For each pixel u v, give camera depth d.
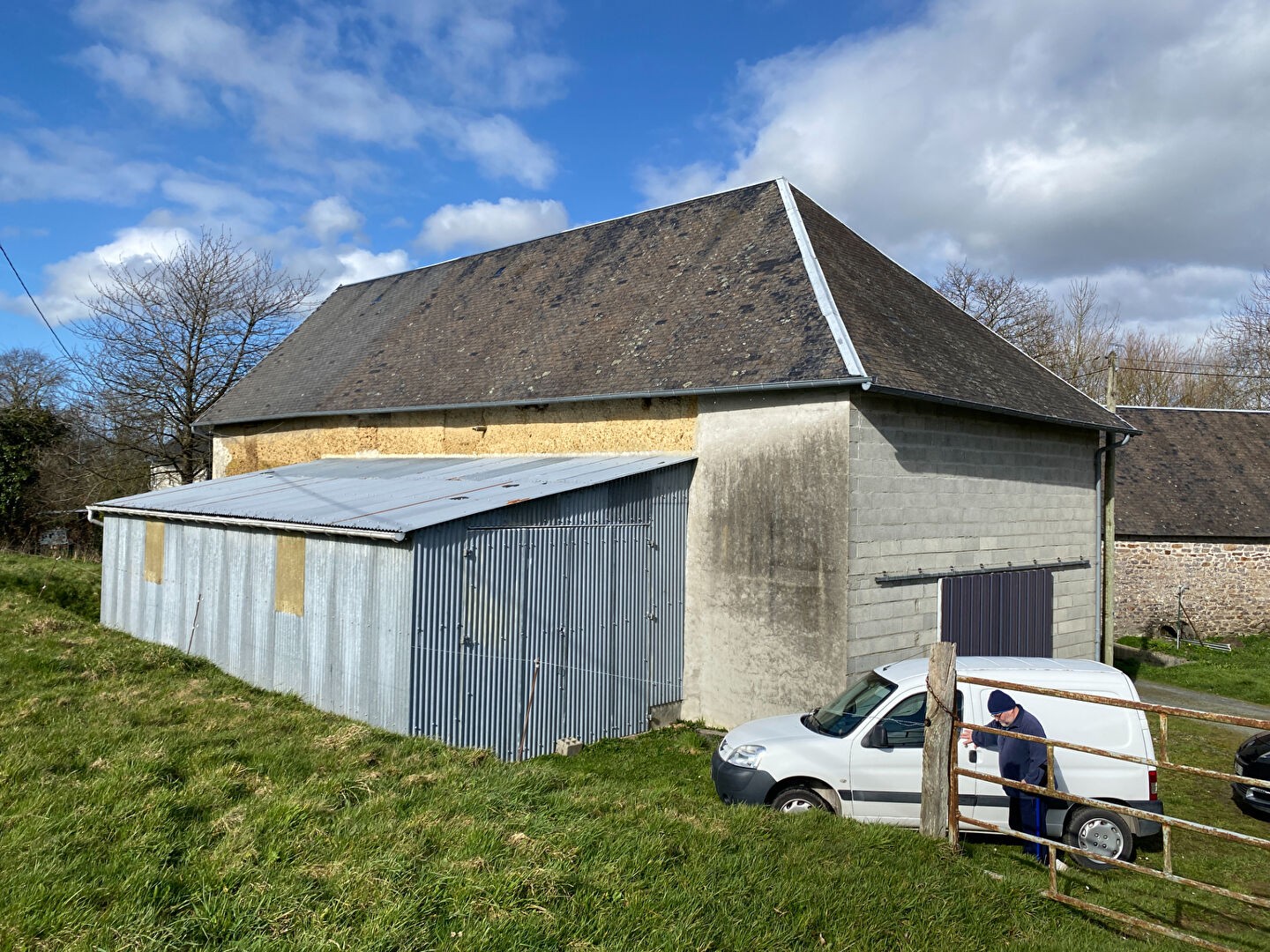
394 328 20.00
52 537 27.78
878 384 10.01
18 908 4.13
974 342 14.62
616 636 11.39
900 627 11.14
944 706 6.31
